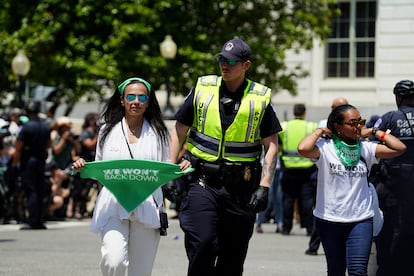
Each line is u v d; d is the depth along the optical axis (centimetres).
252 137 1680
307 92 6988
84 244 3084
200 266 1650
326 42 6950
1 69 6119
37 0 5947
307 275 2386
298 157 3300
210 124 1678
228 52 1656
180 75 5803
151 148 1634
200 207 1652
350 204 1717
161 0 5722
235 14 5972
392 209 2058
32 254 2780
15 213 3775
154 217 1606
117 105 1652
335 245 1731
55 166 3916
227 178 1661
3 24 6047
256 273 2414
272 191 3728
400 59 6788
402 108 2125
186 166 1617
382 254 2067
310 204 3322
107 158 1630
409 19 6769
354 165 1728
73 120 5866
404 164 2067
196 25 5909
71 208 4259
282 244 3225
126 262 1580
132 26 5662
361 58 6906
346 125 1717
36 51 5959
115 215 1598
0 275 2311
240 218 1677
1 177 3753
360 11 6900
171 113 5338
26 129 3503
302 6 6084
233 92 1689
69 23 5859
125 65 5725
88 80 5772
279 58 6297
